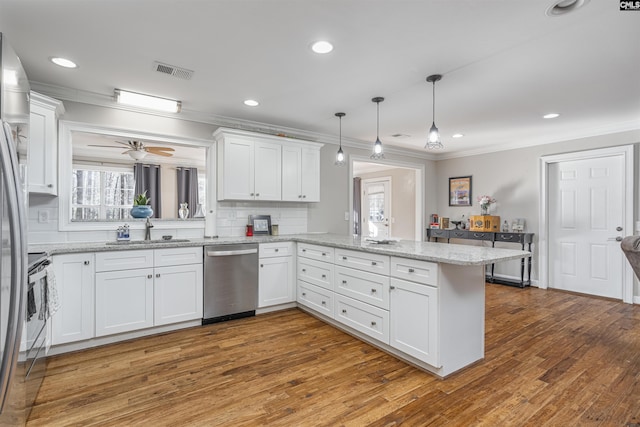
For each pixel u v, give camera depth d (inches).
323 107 140.3
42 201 117.4
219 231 154.0
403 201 290.2
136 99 124.3
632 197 159.9
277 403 77.2
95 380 87.4
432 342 88.0
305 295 143.8
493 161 215.8
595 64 99.0
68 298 103.2
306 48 90.4
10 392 56.1
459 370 92.3
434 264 87.5
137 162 148.6
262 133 157.8
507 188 208.4
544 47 89.0
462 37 84.4
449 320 89.4
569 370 92.7
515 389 83.1
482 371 92.6
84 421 70.2
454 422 70.2
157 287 119.1
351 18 76.2
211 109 143.6
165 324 120.8
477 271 98.2
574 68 101.8
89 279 106.8
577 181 180.9
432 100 130.6
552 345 109.9
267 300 143.8
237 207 159.8
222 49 91.0
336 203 195.8
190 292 125.9
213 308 130.9
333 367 95.0
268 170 155.5
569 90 119.7
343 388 83.7
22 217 52.6
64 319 102.5
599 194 172.7
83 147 136.3
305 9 72.9
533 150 196.2
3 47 51.8
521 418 71.4
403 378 88.7
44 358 87.4
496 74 106.3
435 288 87.3
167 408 75.1
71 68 102.8
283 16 75.6
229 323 132.4
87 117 125.0
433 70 103.7
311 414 73.0
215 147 152.8
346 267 119.3
